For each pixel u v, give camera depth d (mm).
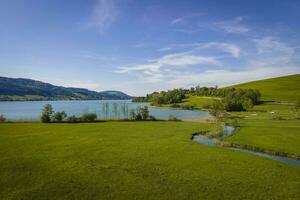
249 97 161625
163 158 32781
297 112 113375
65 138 46219
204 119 97812
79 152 35281
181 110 162125
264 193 21734
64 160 30922
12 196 20188
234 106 132750
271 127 67438
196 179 24984
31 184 22906
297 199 20625
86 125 67625
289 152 38656
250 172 27531
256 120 88250
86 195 20750
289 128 65250
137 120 85375
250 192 21906
